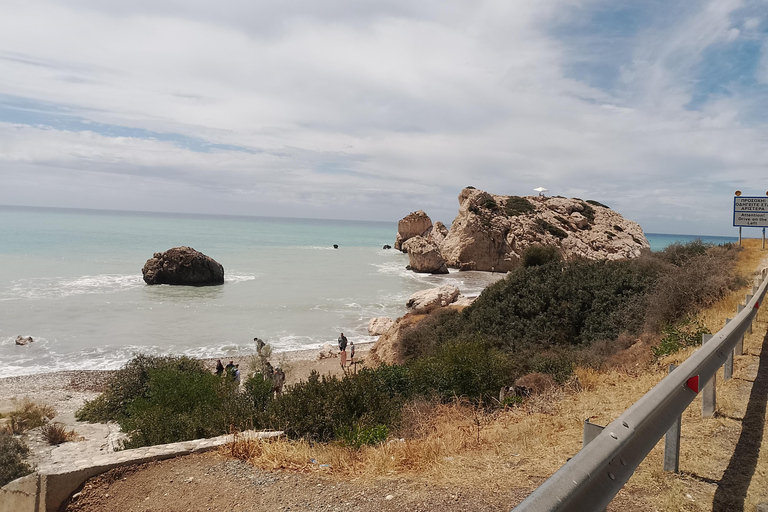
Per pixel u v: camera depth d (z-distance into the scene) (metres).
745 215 24.88
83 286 50.03
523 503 1.92
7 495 5.16
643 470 3.89
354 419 7.74
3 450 8.74
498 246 77.19
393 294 52.31
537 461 4.70
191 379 13.42
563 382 9.06
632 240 82.62
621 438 2.60
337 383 8.58
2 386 21.95
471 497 4.09
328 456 5.71
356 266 79.44
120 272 60.50
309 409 7.71
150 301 43.72
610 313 15.95
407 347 21.91
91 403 17.30
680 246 23.39
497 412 8.20
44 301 41.47
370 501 4.34
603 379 8.70
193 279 53.72
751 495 3.29
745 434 4.43
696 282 13.65
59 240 99.62
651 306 14.15
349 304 45.59
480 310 19.95
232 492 4.93
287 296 48.94
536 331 16.67
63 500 5.23
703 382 4.27
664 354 9.44
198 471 5.51
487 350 13.03
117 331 32.81
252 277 62.16
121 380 17.53
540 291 18.44
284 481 5.09
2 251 76.69
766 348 7.98
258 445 6.06
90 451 10.85
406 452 5.49
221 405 10.90
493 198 90.75
